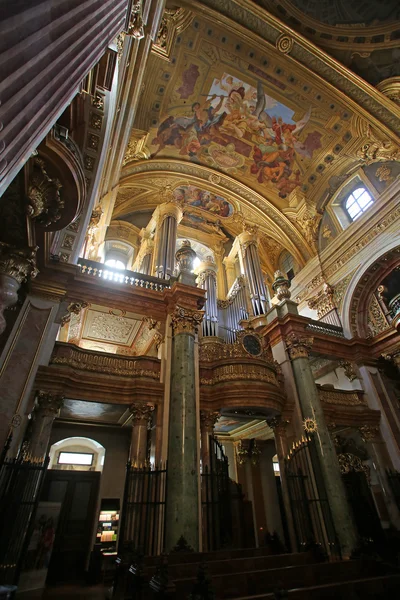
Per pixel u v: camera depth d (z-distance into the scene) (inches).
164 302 388.8
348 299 552.1
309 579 205.9
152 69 482.9
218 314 561.6
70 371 304.3
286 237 676.7
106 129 262.8
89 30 102.8
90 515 363.3
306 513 320.2
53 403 290.5
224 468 341.1
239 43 476.4
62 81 87.2
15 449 251.0
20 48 63.9
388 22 450.3
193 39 467.2
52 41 77.5
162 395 333.4
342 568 220.2
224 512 322.7
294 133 589.6
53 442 398.3
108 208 494.9
